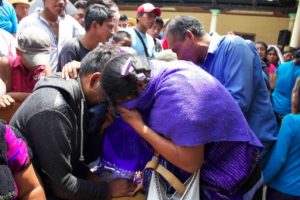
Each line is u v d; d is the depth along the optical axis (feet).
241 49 5.91
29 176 3.58
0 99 5.12
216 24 42.65
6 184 3.16
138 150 4.49
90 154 4.55
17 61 6.14
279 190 6.45
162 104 3.64
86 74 4.11
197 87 3.66
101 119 4.22
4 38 7.64
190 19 6.12
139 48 10.99
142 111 3.91
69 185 3.94
